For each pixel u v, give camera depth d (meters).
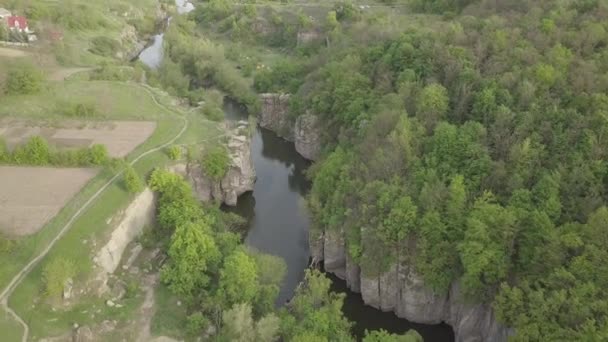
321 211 96.38
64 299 75.50
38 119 120.62
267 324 70.62
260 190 123.00
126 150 108.12
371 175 90.56
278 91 152.50
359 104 112.50
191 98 144.88
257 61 186.75
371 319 88.00
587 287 62.94
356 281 90.56
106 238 85.50
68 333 72.00
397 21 158.50
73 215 88.06
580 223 72.31
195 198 104.25
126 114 125.88
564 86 90.12
